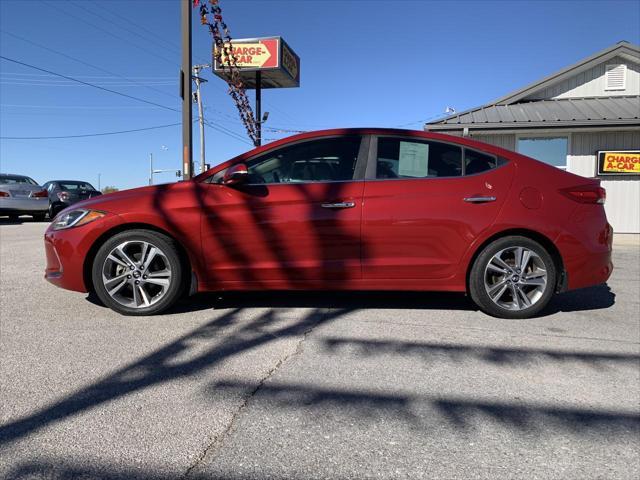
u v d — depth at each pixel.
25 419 2.54
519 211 4.20
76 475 2.10
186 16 9.03
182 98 9.13
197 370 3.16
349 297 5.08
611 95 12.52
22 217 17.66
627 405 2.75
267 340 3.72
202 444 2.34
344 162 4.36
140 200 4.30
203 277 4.30
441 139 4.40
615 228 11.51
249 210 4.23
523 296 4.28
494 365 3.28
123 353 3.44
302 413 2.63
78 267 4.28
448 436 2.42
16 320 4.18
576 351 3.55
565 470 2.16
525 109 11.89
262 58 14.44
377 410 2.66
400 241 4.20
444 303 4.84
